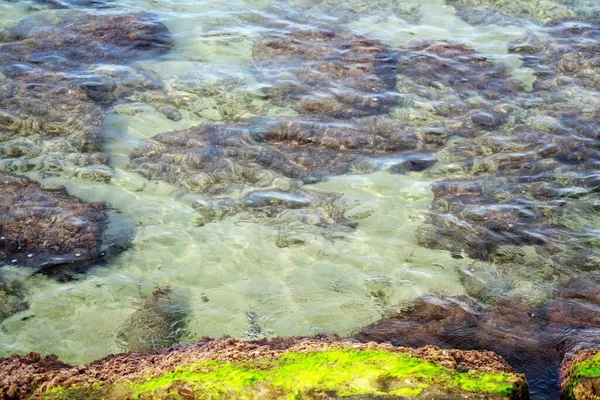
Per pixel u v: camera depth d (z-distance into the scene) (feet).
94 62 42.01
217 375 18.88
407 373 18.31
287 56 43.57
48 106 37.14
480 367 19.62
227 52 44.04
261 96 39.27
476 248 28.58
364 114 37.70
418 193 31.96
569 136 35.99
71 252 27.58
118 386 18.99
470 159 34.35
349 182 32.63
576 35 46.73
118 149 34.32
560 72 42.34
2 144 33.86
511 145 35.29
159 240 28.60
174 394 18.25
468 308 25.29
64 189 31.19
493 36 46.83
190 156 33.86
